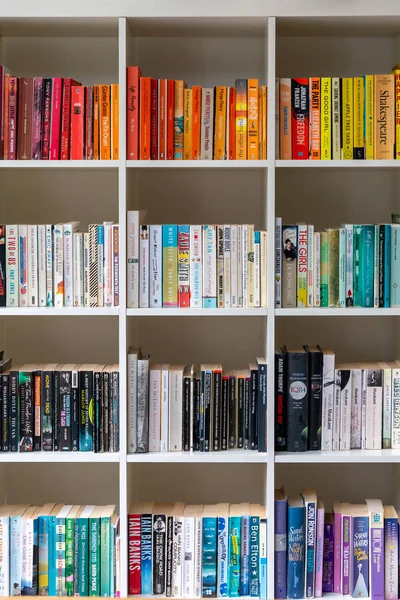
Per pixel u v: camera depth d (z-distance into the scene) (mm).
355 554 2240
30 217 2500
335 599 2225
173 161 2145
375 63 2459
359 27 2293
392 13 2141
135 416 2219
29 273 2213
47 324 2521
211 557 2230
